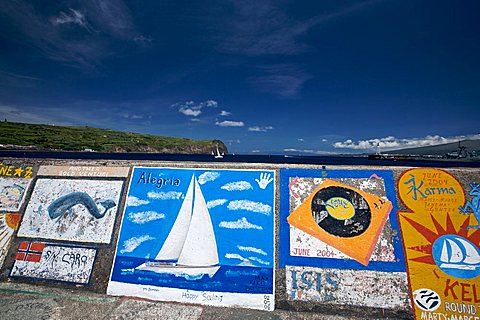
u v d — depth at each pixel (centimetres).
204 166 762
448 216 629
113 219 716
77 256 679
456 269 577
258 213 683
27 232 726
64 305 581
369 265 598
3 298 600
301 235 646
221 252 651
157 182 751
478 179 657
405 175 686
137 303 598
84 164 805
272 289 598
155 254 666
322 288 585
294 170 726
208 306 592
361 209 659
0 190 793
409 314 549
